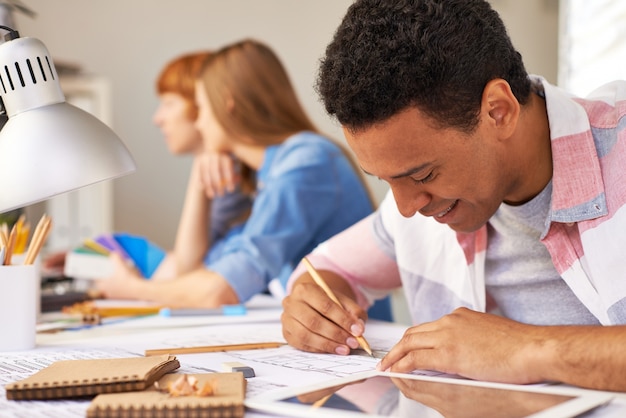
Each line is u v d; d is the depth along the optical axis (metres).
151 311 1.30
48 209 2.38
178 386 0.56
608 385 0.58
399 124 0.65
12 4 1.13
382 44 0.66
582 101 0.80
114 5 2.80
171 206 2.79
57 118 0.77
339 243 1.08
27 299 0.87
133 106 2.80
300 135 1.65
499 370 0.63
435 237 0.98
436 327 0.69
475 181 0.70
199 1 2.81
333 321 0.84
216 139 1.80
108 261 1.61
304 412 0.53
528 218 0.82
